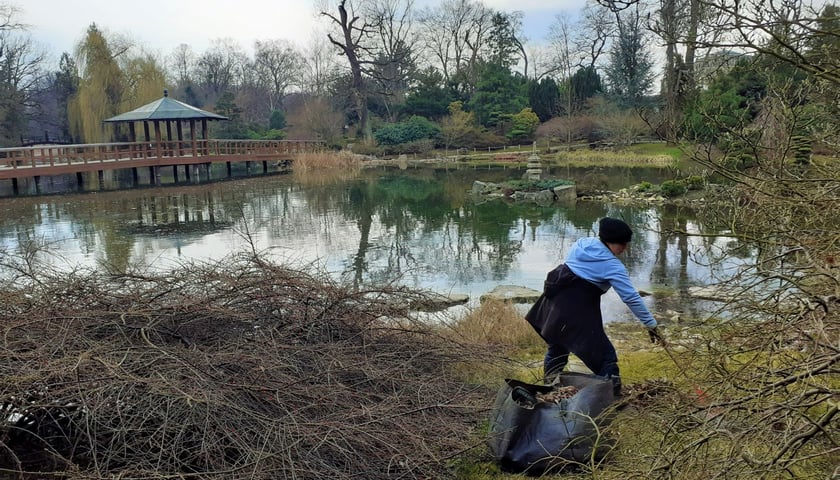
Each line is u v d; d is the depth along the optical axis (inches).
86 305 158.1
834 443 83.6
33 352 131.1
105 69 1493.6
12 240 519.8
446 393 153.7
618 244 149.5
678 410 111.2
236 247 482.0
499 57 2151.8
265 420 122.7
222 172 1342.3
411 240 510.3
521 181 842.8
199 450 117.3
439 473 127.4
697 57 186.7
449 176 1146.0
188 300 159.2
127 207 748.6
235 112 1812.3
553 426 128.2
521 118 1759.4
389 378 147.4
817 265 102.4
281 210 711.7
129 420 121.0
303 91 2694.4
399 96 2139.5
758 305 123.8
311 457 117.2
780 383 90.9
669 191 727.1
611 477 111.0
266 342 149.4
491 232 546.3
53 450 120.2
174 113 1124.5
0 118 1614.2
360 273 386.6
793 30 129.0
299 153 1461.6
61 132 2122.3
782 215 138.8
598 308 152.0
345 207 732.7
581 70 1747.0
